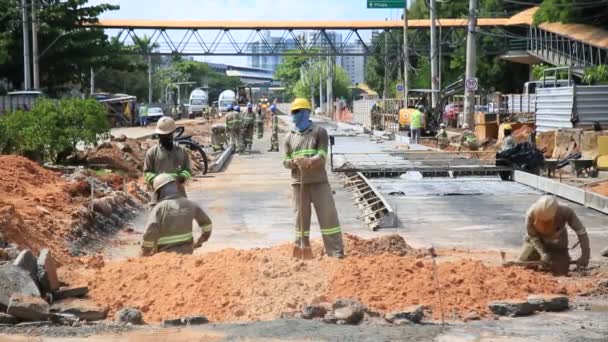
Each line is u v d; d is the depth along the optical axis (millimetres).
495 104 91250
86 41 99500
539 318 14844
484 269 17125
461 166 42531
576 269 19406
